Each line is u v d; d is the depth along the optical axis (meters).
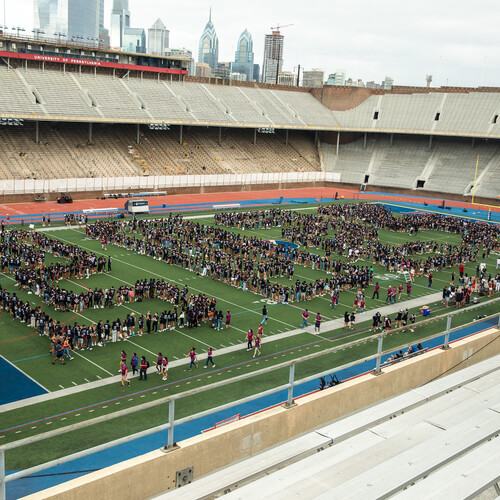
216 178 100.31
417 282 51.72
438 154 115.50
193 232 61.25
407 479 5.60
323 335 36.88
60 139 92.06
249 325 38.06
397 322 38.78
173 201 88.94
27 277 43.03
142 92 104.00
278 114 117.75
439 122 116.00
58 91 92.88
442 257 57.53
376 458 6.36
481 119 112.12
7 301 37.62
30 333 34.28
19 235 57.50
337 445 6.67
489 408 7.30
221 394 27.38
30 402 25.77
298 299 44.19
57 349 30.14
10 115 81.50
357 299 42.47
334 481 5.83
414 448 6.23
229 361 31.75
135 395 27.03
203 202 89.69
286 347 34.41
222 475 6.62
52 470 20.05
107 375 29.16
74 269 46.44
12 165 82.31
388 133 122.06
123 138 100.38
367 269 50.28
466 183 106.94
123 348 32.91
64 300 38.47
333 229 73.00
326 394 9.73
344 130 118.31
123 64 104.62
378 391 10.66
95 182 85.81
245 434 8.52
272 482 5.81
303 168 118.06
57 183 82.00
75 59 98.25
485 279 51.84
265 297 44.69
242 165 108.88
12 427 23.45
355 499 5.25
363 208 85.94
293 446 7.23
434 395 8.90
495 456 5.88
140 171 93.75
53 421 24.12
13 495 18.23
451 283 50.97
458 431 6.66
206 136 112.50
